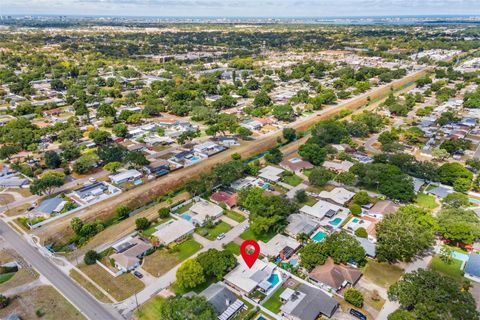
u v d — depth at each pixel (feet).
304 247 314.76
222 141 594.24
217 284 280.92
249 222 369.30
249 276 289.53
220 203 409.90
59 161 502.38
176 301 238.48
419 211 353.72
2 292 282.15
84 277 299.58
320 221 377.09
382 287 287.48
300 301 265.13
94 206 403.75
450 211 353.92
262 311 264.72
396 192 403.75
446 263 314.55
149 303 271.28
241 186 448.65
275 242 336.90
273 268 302.86
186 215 392.27
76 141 590.55
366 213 389.60
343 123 634.84
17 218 383.45
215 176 438.81
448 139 574.56
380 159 485.15
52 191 440.86
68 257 326.65
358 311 261.03
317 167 469.57
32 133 575.79
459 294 243.40
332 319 255.70
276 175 473.26
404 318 229.86
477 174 473.67
